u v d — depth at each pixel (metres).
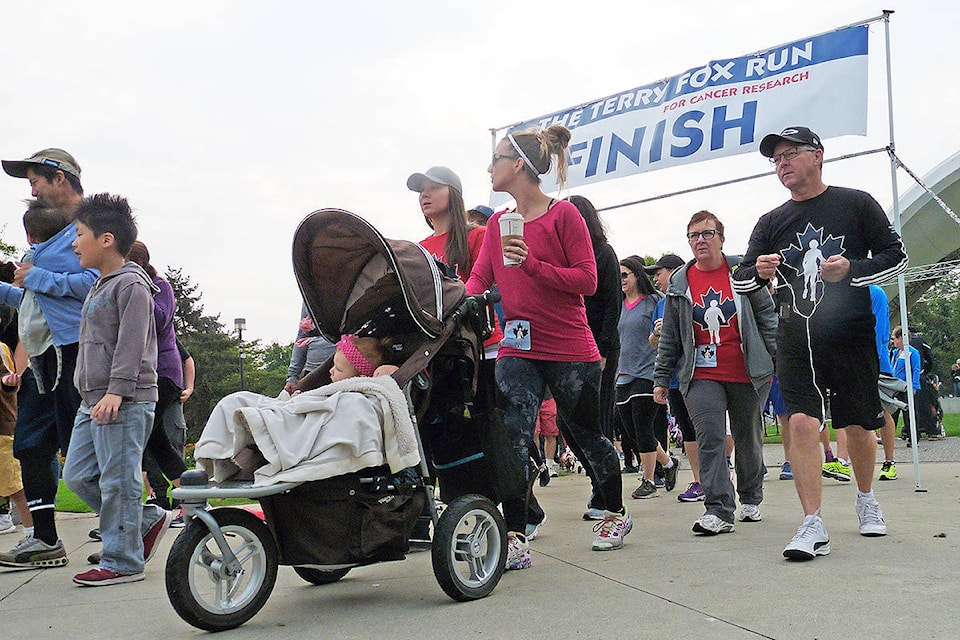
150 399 4.09
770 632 2.67
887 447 7.47
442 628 2.92
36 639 2.99
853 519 5.10
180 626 3.12
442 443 3.69
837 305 4.09
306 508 3.16
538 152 4.16
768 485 7.49
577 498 7.26
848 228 4.16
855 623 2.73
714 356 5.05
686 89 7.65
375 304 3.61
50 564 4.52
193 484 2.95
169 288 5.23
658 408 7.65
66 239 4.52
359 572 4.07
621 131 8.00
